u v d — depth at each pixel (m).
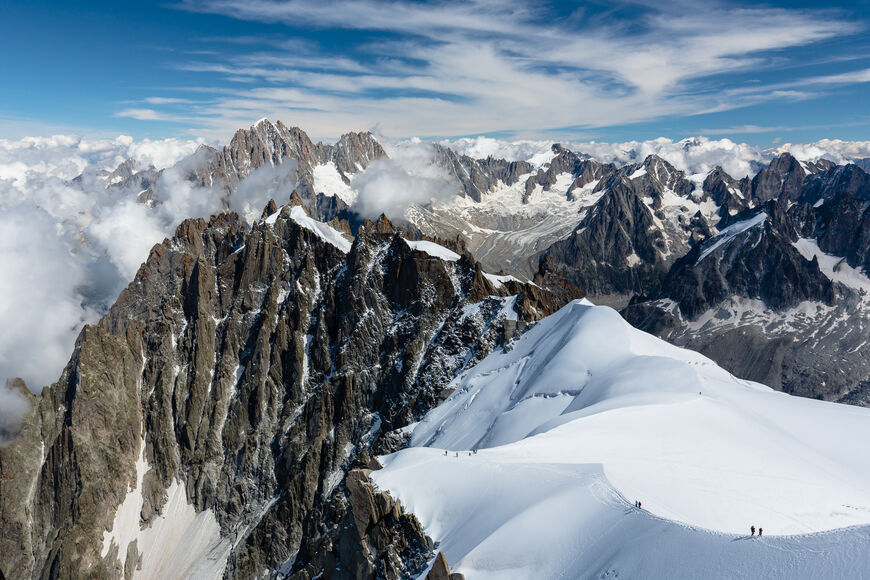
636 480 82.69
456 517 85.44
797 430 120.00
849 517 81.25
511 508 80.38
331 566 97.06
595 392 134.38
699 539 60.94
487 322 195.75
